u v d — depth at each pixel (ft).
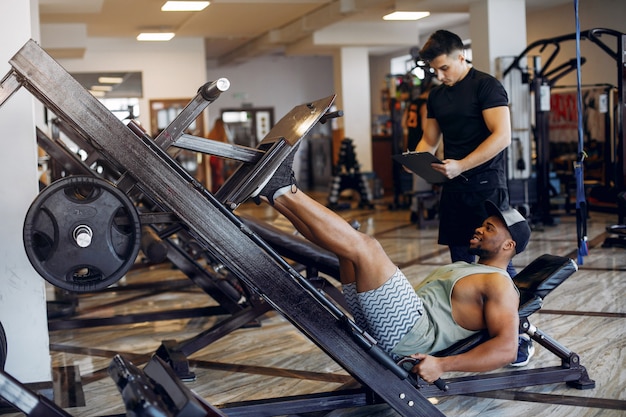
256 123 68.74
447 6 35.60
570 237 26.84
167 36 46.70
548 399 10.72
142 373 7.20
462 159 12.29
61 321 16.39
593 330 14.40
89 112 8.54
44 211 8.67
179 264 16.21
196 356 13.97
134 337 15.81
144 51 50.29
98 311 18.71
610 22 37.73
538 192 30.35
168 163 8.77
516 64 30.71
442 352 9.76
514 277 11.54
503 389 11.20
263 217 39.88
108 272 8.87
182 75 50.98
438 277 10.19
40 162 25.44
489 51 34.04
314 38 45.91
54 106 8.83
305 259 14.16
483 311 9.60
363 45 47.65
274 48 52.42
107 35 48.14
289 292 9.00
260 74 68.59
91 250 8.77
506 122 12.34
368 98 49.85
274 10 39.70
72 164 17.08
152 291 21.30
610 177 33.68
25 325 11.62
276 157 8.88
